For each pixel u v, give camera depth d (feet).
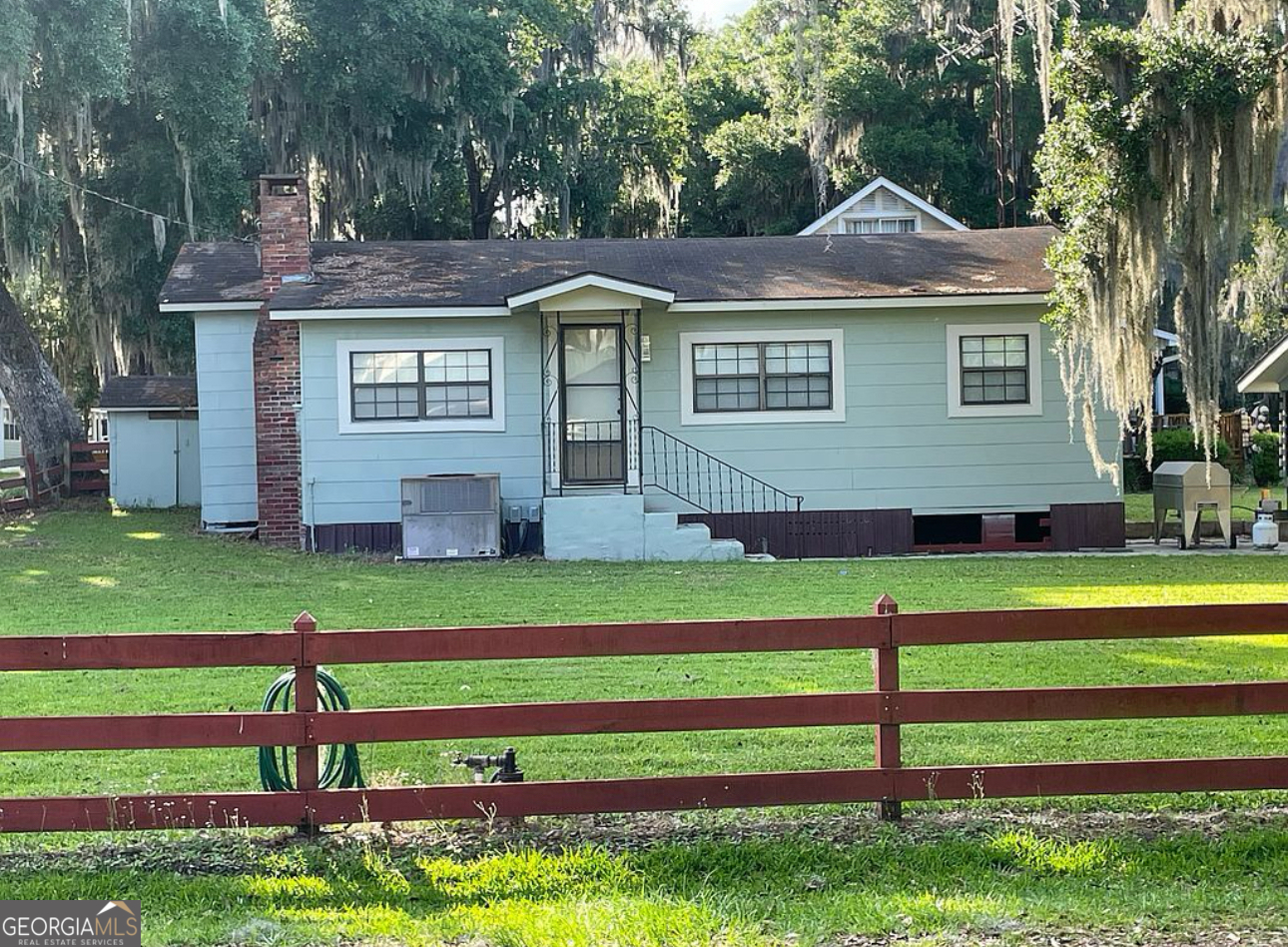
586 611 43.32
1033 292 63.41
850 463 64.95
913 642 20.92
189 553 61.21
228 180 101.40
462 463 64.23
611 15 143.33
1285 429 73.97
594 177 138.92
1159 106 42.98
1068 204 46.85
